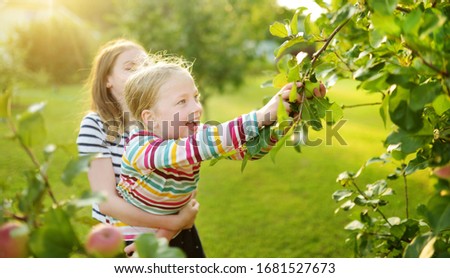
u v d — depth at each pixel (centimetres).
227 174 590
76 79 1686
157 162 157
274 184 536
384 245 199
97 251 104
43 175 101
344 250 350
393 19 112
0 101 101
